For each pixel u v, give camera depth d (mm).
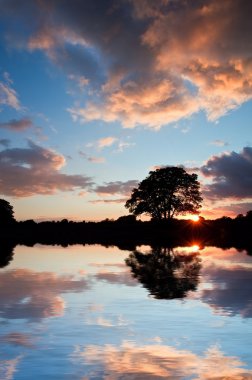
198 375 6613
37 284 16375
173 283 16859
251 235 76312
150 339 8547
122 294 14078
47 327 9477
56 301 12688
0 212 91375
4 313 10914
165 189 82312
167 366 6996
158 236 76312
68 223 88312
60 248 40938
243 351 7750
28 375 6547
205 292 14562
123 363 7133
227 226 79125
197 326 9609
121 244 49750
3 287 15531
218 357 7434
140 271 21234
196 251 37781
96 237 72812
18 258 28828
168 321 10109
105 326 9617
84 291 14672
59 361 7199
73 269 21969
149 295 13875
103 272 20672
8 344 8148
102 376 6539
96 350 7828
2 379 6379
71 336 8750
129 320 10227
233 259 28969
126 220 86625
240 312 11094
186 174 83438
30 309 11445
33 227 88812
